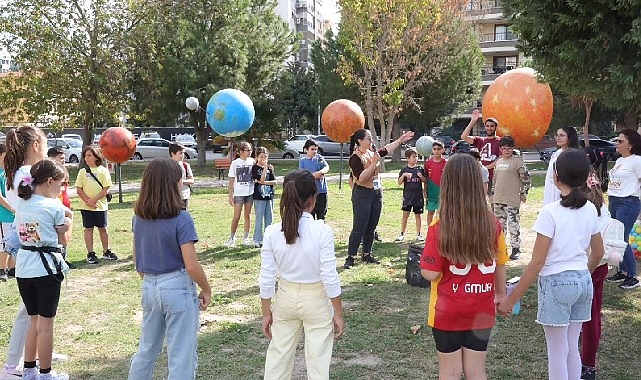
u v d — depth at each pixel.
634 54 5.93
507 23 7.27
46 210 4.34
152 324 3.76
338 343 5.38
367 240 8.58
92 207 8.72
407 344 5.36
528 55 6.89
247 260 8.89
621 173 6.84
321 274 3.69
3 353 5.31
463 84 31.03
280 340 3.82
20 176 4.57
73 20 23.97
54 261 4.39
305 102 46.81
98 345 5.46
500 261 3.55
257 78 29.17
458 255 3.33
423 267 3.48
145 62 25.36
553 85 7.12
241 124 13.55
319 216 9.81
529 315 6.12
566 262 3.76
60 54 23.58
